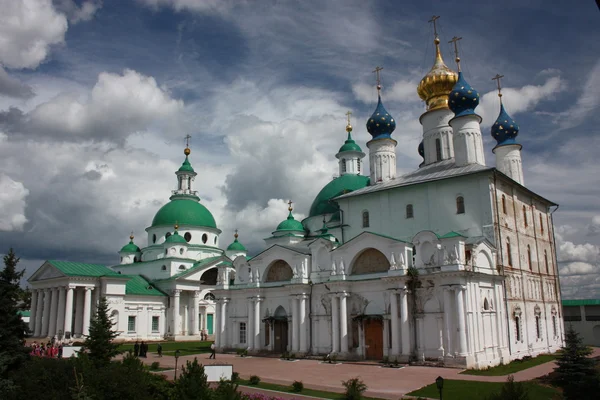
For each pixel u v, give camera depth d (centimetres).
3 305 3512
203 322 10169
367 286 5603
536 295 6366
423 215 5931
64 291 8512
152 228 10725
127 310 9075
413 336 5159
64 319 8412
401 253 5334
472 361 4747
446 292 4938
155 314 9525
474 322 4922
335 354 5575
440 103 7012
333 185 7981
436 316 5028
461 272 4847
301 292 6066
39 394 2800
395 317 5219
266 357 6088
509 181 5966
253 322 6569
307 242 7162
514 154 7381
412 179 6297
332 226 6856
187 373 2761
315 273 6144
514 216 6091
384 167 7088
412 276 5209
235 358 6047
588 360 3747
